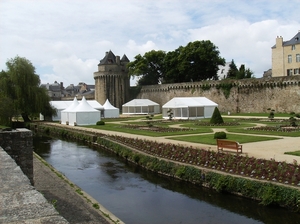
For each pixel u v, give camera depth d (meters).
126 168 20.62
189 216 12.12
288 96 60.53
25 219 4.14
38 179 15.45
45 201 4.85
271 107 63.09
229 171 14.83
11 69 56.78
